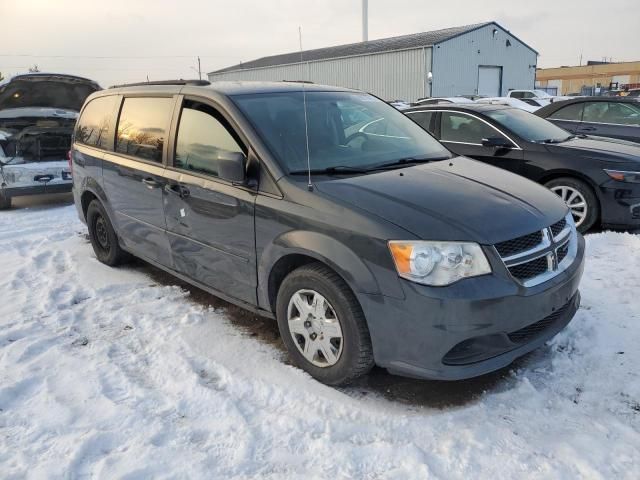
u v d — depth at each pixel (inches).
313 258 127.6
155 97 179.0
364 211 117.7
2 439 110.7
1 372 136.2
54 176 337.7
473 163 160.6
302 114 155.3
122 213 193.8
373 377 133.2
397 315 112.3
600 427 110.9
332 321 123.9
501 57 1325.0
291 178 131.8
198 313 168.7
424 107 298.4
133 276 205.5
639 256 203.3
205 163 153.4
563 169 246.5
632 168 233.6
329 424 113.2
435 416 116.3
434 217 115.7
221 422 115.1
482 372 113.8
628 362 133.6
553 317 127.9
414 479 97.9
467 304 108.4
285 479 99.0
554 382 127.9
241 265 143.7
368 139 161.3
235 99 151.3
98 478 98.7
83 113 227.0
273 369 135.6
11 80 334.6
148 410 119.6
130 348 148.6
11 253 238.8
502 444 106.8
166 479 98.7
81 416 117.5
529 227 119.8
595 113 362.9
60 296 185.8
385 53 1269.7
